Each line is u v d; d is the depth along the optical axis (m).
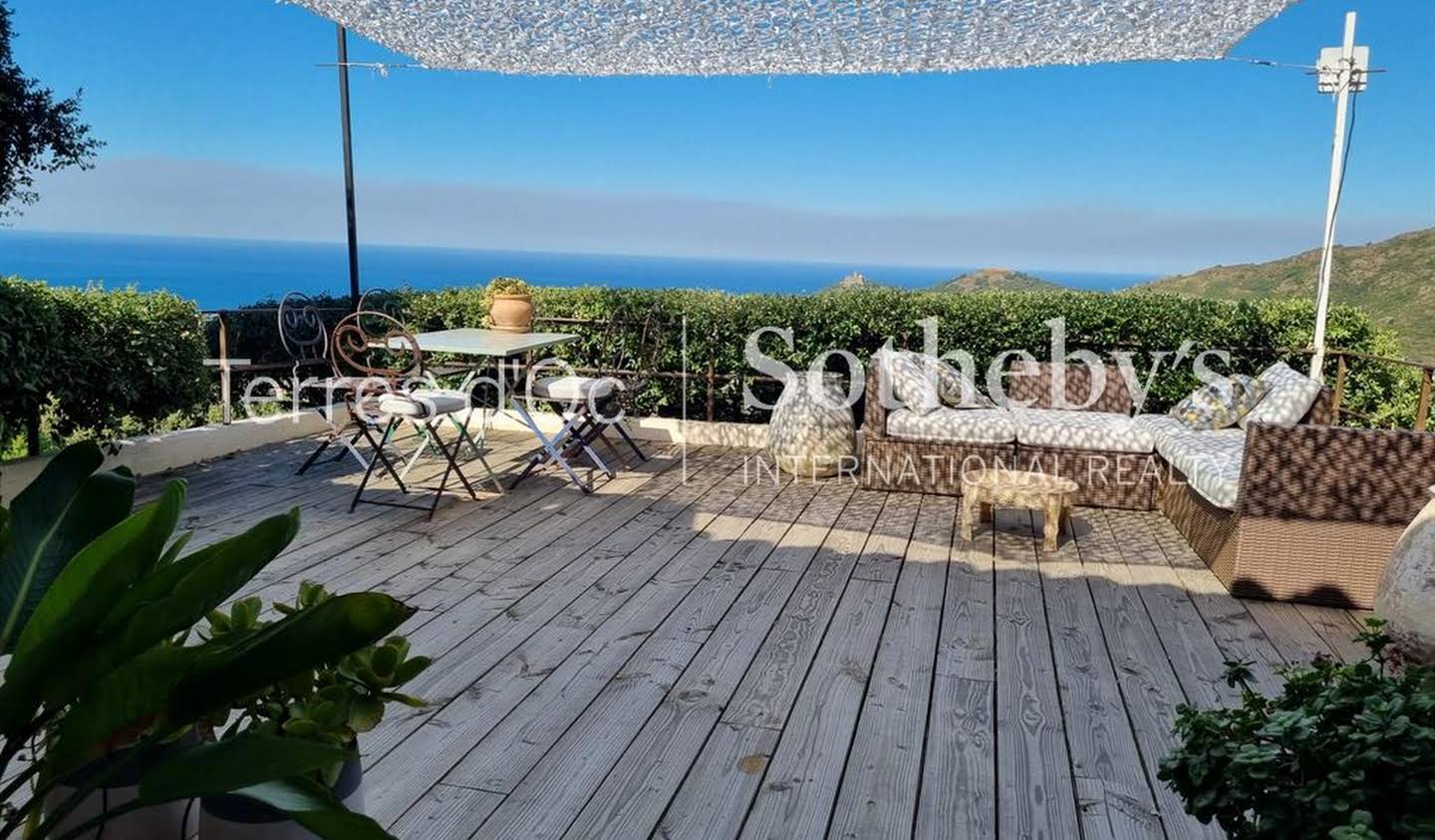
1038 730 2.43
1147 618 3.28
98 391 4.67
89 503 1.32
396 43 4.98
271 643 1.08
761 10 4.08
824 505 4.79
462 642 2.92
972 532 4.21
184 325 5.09
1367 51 5.06
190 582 1.09
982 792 2.13
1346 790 1.21
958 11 3.97
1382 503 3.33
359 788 1.45
